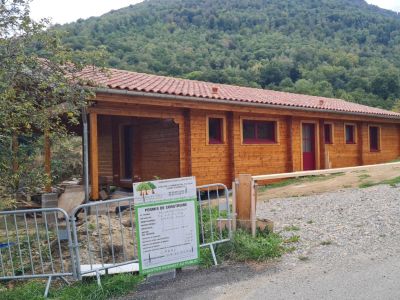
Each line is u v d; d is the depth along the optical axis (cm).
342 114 1656
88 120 1155
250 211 637
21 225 964
